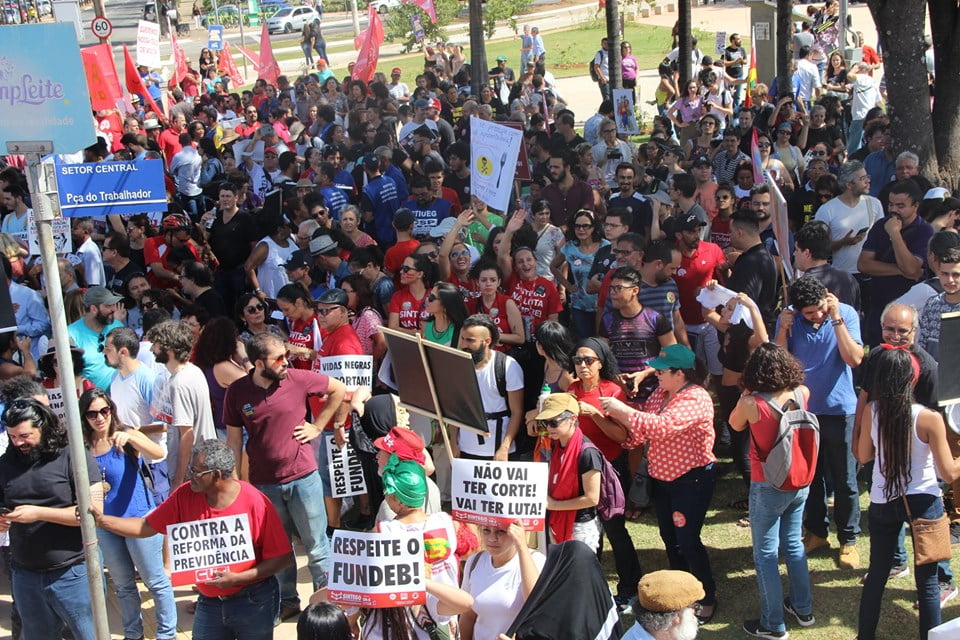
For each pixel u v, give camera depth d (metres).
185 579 5.54
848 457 6.88
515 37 45.34
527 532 5.94
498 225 10.84
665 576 4.59
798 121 15.15
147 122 19.80
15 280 9.91
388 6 57.44
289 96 23.08
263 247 10.69
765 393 6.00
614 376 6.95
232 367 7.73
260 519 5.67
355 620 5.34
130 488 6.47
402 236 10.20
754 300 7.95
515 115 17.67
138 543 6.41
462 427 6.99
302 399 6.87
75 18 20.58
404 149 16.31
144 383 7.47
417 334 7.63
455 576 5.39
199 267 9.66
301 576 7.73
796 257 7.63
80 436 5.33
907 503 5.76
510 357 7.56
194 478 5.54
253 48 49.16
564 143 13.95
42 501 5.88
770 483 6.00
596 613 4.51
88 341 8.22
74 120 5.00
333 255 10.03
